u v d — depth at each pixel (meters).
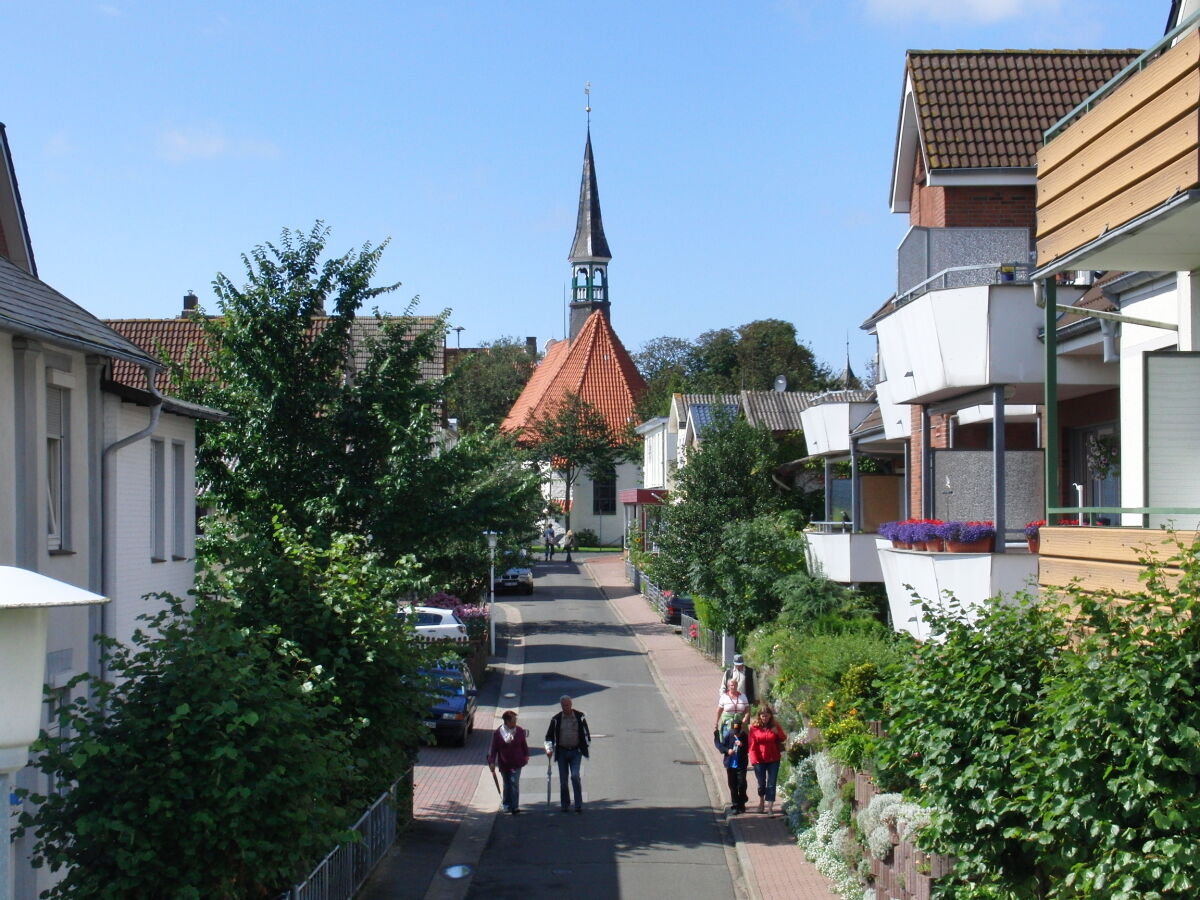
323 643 13.34
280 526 14.22
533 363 110.31
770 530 32.09
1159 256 9.16
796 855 15.79
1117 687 6.46
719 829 17.98
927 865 10.72
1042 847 7.29
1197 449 8.54
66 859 8.17
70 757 7.89
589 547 77.69
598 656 37.97
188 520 17.30
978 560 14.51
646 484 73.38
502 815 18.97
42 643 5.52
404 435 20.89
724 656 33.41
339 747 10.23
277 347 21.52
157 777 8.30
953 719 8.34
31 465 11.30
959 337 14.93
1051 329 9.76
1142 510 8.03
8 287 11.43
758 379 86.06
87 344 11.62
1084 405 16.23
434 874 14.96
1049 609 8.56
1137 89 8.26
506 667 36.00
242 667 8.83
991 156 18.61
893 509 28.92
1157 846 6.19
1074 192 9.26
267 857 8.82
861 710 15.63
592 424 74.06
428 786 21.27
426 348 22.16
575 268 89.50
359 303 21.86
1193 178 7.50
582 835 17.58
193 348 23.39
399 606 14.85
